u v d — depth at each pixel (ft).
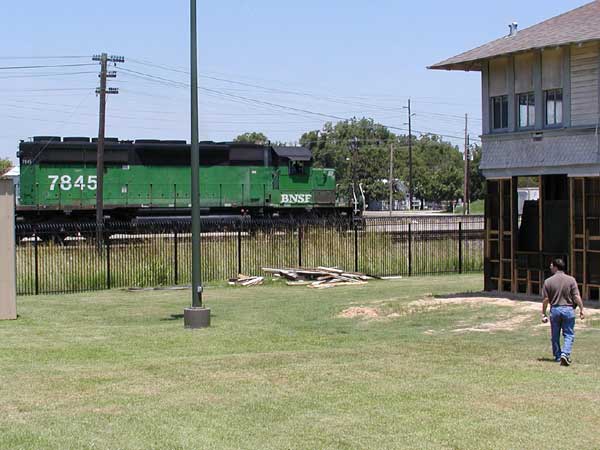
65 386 38.45
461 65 79.92
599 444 28.25
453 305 71.77
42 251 99.30
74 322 67.36
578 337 54.19
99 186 136.77
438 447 27.86
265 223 123.24
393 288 91.40
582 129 68.90
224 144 169.89
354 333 60.03
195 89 64.03
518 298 73.31
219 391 36.86
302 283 99.19
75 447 27.81
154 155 163.12
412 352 49.24
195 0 63.31
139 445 28.07
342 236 116.26
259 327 63.46
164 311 74.95
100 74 136.98
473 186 376.27
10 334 59.72
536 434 29.35
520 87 75.36
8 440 28.58
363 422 31.07
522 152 74.69
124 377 40.78
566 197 76.02
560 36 70.49
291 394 36.06
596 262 68.95
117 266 99.96
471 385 37.86
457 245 119.03
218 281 101.96
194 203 64.23
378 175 371.97
